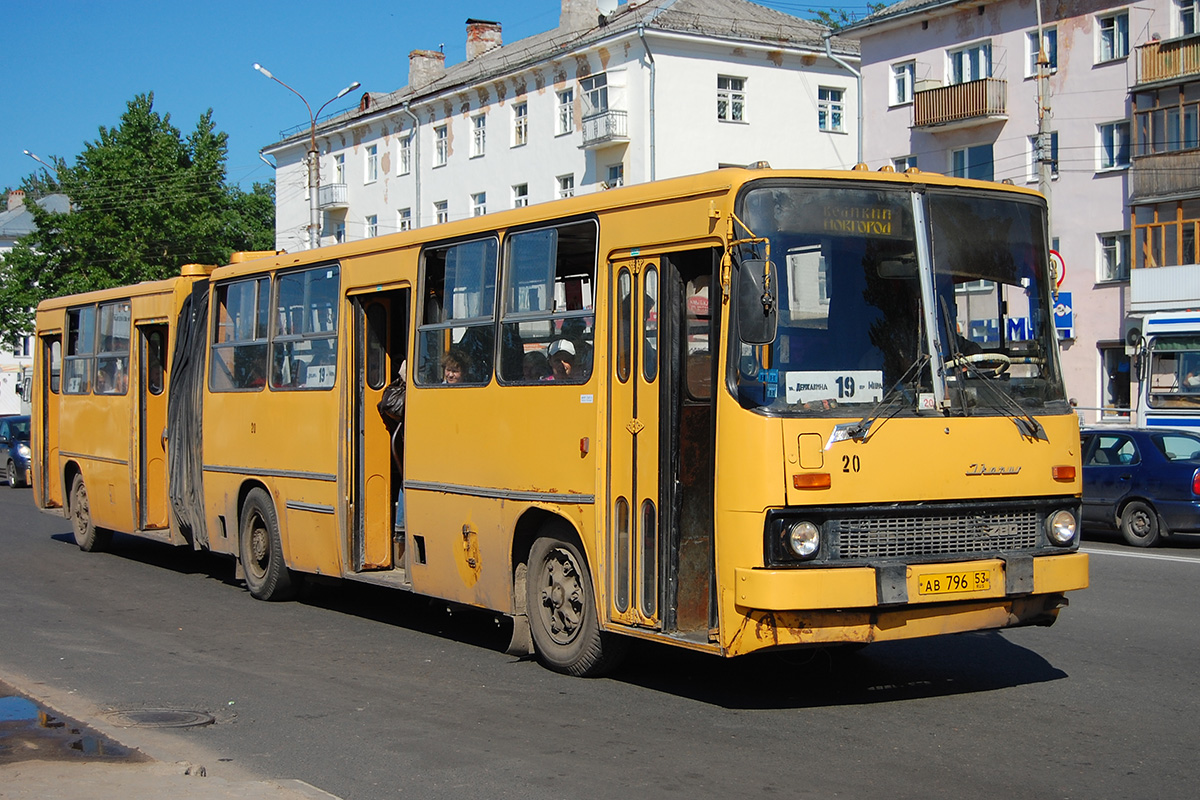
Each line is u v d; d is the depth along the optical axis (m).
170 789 5.84
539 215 8.90
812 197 7.34
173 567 15.19
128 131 56.88
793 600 6.84
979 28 37.38
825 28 47.72
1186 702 7.80
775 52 43.81
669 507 7.70
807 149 44.91
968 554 7.37
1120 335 34.31
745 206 7.21
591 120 42.97
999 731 7.11
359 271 10.98
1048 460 7.68
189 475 13.96
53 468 17.89
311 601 12.46
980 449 7.45
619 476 8.05
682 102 42.28
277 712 7.82
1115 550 16.69
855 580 6.93
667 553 7.68
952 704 7.77
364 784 6.28
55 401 17.84
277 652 9.80
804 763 6.50
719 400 7.19
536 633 8.97
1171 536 17.28
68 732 6.93
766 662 9.16
